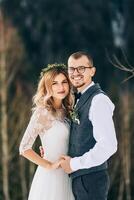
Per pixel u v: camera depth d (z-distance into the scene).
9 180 20.88
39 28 33.91
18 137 21.41
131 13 35.75
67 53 33.44
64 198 6.07
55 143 6.06
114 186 21.17
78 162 5.71
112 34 34.94
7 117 21.72
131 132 21.86
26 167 21.09
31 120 6.08
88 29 34.16
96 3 35.06
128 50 34.06
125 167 21.16
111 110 5.75
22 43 29.19
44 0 34.38
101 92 5.79
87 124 5.77
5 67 24.09
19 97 22.56
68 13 34.28
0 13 27.12
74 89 6.10
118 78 28.69
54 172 6.07
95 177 5.80
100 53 33.66
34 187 6.16
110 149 5.64
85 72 5.86
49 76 6.03
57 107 6.11
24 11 34.38
